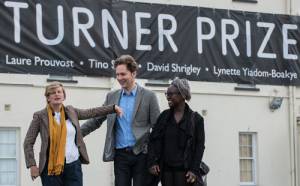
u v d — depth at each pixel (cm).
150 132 1005
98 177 2031
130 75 1017
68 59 1975
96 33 2012
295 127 2364
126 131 1009
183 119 976
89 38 2003
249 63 2261
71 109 966
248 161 2302
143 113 1016
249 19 2267
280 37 2319
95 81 2025
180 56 2141
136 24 2078
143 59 2084
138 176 1005
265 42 2289
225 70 2219
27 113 1939
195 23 2177
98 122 1036
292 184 2355
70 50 1977
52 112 954
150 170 977
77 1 1992
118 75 1015
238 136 2270
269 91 2308
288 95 2339
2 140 1925
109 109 976
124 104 1020
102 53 2022
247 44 2259
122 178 1005
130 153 1006
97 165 2030
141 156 1007
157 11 2114
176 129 975
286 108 2347
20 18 1916
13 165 1938
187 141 970
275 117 2333
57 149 936
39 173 942
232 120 2255
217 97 2219
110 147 1011
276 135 2334
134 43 2072
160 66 2108
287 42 2327
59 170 930
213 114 2216
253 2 2286
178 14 2147
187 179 963
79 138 962
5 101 1916
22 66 1919
